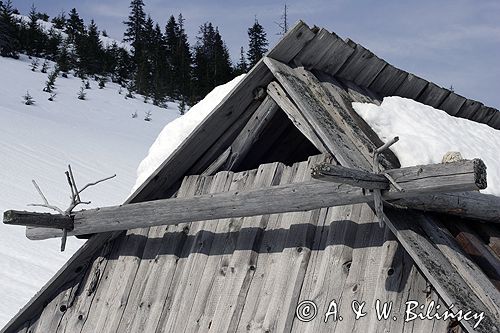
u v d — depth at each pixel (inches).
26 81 2218.3
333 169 117.3
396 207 136.9
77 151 1127.0
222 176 192.4
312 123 155.1
